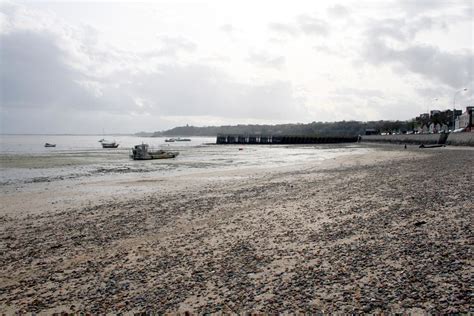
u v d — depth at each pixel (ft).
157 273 27.91
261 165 147.33
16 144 428.97
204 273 27.20
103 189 81.00
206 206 56.29
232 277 25.96
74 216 52.16
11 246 37.76
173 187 82.02
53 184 91.04
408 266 25.00
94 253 34.27
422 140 317.01
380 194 57.57
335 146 396.37
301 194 63.62
